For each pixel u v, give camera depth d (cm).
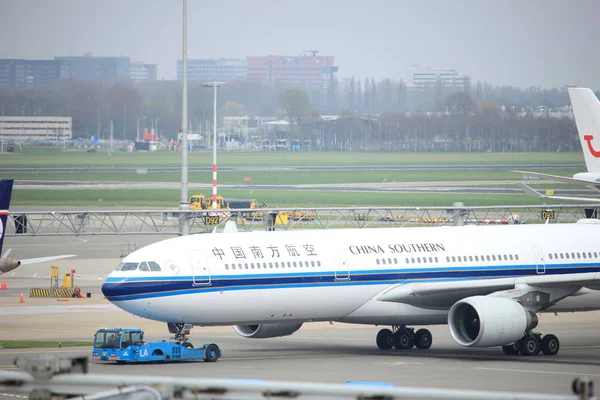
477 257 16012
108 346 13625
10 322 19125
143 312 13725
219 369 13088
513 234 16675
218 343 16700
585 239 17100
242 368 13212
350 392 4709
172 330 14300
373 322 15375
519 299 14638
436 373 12862
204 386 4781
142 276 13625
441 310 15550
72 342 16162
